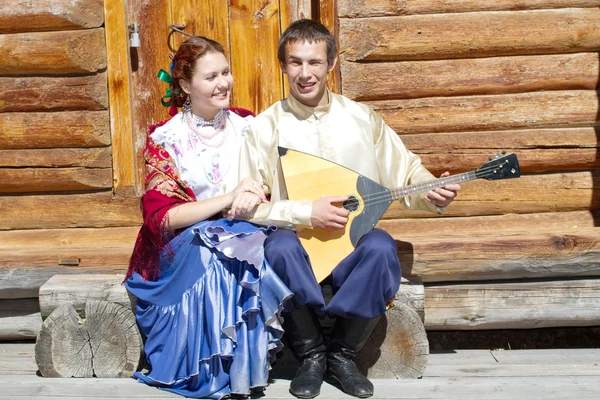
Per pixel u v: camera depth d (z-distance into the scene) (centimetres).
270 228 344
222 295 339
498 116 432
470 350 415
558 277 413
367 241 335
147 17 455
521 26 427
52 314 377
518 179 438
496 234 418
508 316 403
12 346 436
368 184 345
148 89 458
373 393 340
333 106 365
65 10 437
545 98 432
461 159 434
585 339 448
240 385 332
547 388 348
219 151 365
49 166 450
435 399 336
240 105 459
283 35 353
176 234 352
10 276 418
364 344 361
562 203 439
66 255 420
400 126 434
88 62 441
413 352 365
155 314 357
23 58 439
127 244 448
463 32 427
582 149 433
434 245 403
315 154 360
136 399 341
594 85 433
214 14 455
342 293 336
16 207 454
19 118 447
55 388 358
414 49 429
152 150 361
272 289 331
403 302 375
